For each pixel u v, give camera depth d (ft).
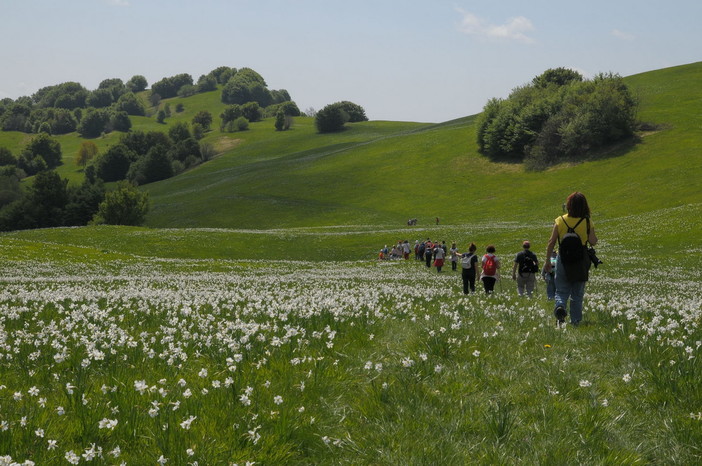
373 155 504.84
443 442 16.40
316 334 28.04
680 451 16.12
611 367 23.94
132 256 174.09
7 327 32.35
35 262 143.02
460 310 41.63
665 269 140.36
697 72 525.34
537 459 15.42
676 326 32.68
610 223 231.71
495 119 446.19
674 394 19.80
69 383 19.84
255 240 245.45
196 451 14.97
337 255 226.58
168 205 431.02
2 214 411.13
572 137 399.85
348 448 16.22
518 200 355.36
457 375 22.44
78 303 45.44
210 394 19.27
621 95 403.75
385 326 33.27
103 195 417.28
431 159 469.57
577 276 33.88
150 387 19.52
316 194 421.59
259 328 30.81
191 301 47.03
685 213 217.77
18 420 16.10
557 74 545.85
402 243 207.31
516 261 68.03
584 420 17.74
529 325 34.76
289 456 15.55
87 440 15.67
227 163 625.82
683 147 372.38
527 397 20.22
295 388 20.52
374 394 19.95
